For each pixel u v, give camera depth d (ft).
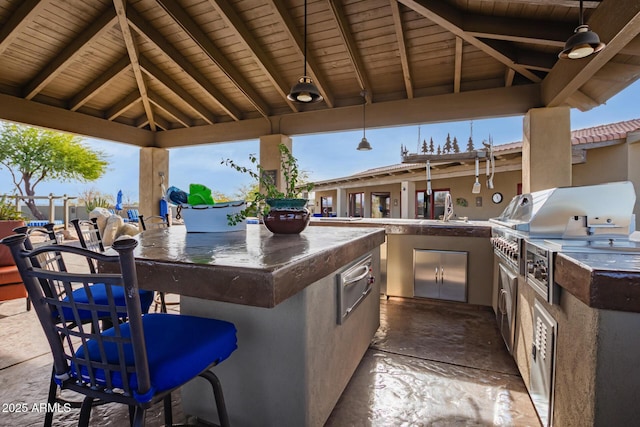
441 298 11.34
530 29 10.43
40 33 13.21
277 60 15.12
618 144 17.89
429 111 15.88
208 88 16.94
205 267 3.40
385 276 12.27
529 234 6.03
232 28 12.25
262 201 6.58
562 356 4.33
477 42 11.49
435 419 5.35
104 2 12.21
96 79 16.55
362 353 7.10
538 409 5.17
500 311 8.20
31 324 9.31
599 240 5.61
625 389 3.37
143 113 21.09
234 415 4.75
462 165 25.23
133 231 20.51
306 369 4.31
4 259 10.93
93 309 2.88
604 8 8.15
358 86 16.80
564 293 4.29
